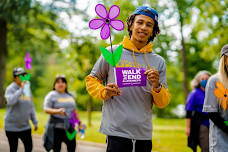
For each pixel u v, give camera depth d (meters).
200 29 13.61
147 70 2.70
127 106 2.64
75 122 5.33
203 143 4.75
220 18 13.07
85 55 13.57
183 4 14.05
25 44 18.81
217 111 2.97
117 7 2.61
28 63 5.54
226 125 2.88
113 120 2.65
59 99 5.36
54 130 5.15
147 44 2.84
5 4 14.38
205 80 4.79
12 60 23.81
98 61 2.81
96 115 25.77
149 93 2.71
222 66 3.04
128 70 2.68
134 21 2.80
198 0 13.29
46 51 18.95
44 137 5.20
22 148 7.57
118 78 2.65
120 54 2.60
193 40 20.00
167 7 14.12
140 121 2.64
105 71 2.79
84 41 13.66
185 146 8.38
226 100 2.94
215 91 2.98
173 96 22.17
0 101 19.20
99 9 2.61
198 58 21.69
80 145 8.91
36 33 17.81
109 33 2.62
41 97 30.70
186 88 15.91
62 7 15.27
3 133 10.20
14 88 5.13
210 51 13.36
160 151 7.85
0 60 18.91
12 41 19.20
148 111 2.73
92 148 8.41
